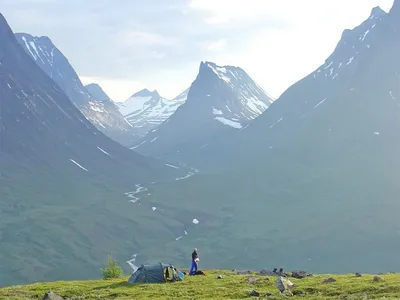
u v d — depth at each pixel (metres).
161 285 56.19
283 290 49.00
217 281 58.66
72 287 59.34
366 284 49.41
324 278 59.81
